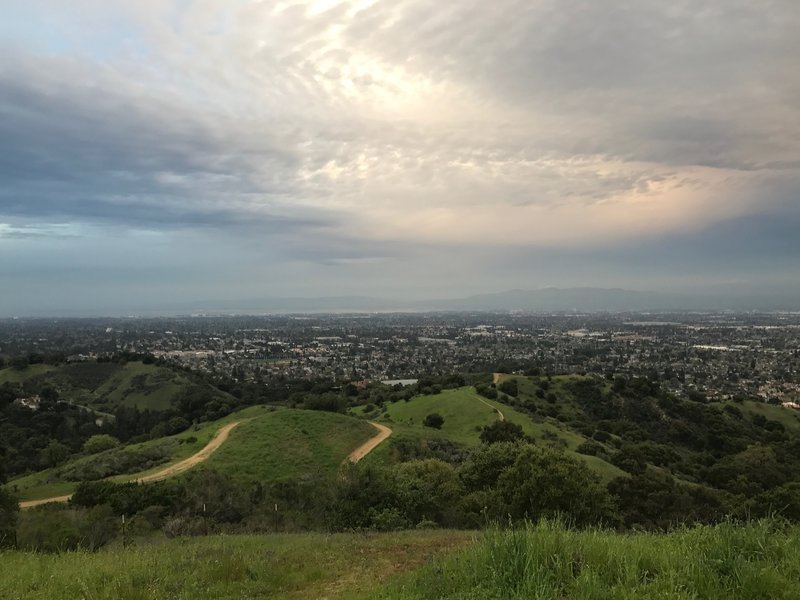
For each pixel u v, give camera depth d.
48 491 39.75
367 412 73.25
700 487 37.50
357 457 44.69
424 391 78.38
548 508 19.95
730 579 5.54
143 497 29.78
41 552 13.10
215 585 7.89
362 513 20.39
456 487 27.12
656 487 32.38
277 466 41.97
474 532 13.80
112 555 11.16
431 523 19.09
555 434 54.50
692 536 7.22
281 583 8.14
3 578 8.70
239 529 22.42
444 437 52.03
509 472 21.98
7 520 19.47
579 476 21.75
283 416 52.34
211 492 30.23
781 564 5.85
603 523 20.94
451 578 6.43
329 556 10.13
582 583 5.43
